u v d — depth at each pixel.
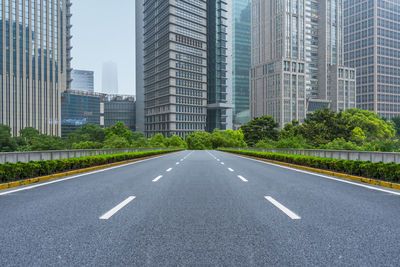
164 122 122.25
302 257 3.36
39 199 6.78
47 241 3.91
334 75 129.62
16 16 98.81
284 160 18.59
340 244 3.77
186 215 5.28
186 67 122.81
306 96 129.25
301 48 128.38
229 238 4.03
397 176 8.39
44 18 106.38
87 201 6.54
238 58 176.12
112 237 4.08
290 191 7.85
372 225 4.60
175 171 13.72
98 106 137.00
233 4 176.50
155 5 130.00
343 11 139.12
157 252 3.53
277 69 122.50
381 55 131.50
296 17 128.12
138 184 9.26
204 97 128.75
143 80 150.75
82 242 3.87
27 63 101.19
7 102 95.31
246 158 27.11
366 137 53.22
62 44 117.25
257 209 5.73
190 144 103.25
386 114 131.62
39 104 103.94
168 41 117.69
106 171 13.80
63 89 131.88
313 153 20.02
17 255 3.43
